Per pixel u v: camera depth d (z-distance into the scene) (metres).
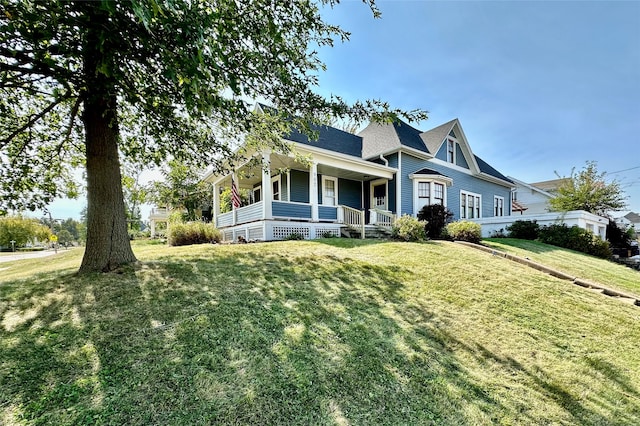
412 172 14.19
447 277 5.36
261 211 9.84
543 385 2.76
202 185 20.00
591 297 5.11
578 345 3.55
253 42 3.45
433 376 2.67
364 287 4.61
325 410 2.11
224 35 3.02
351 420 2.06
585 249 11.23
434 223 10.52
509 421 2.26
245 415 1.96
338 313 3.63
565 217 12.64
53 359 2.36
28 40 2.59
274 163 11.70
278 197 13.04
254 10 3.32
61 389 2.04
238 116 3.92
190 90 2.64
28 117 5.20
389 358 2.85
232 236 12.25
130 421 1.83
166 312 3.20
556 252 9.87
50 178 5.90
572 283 5.86
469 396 2.48
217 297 3.68
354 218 11.66
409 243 8.23
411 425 2.09
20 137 5.36
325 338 3.03
